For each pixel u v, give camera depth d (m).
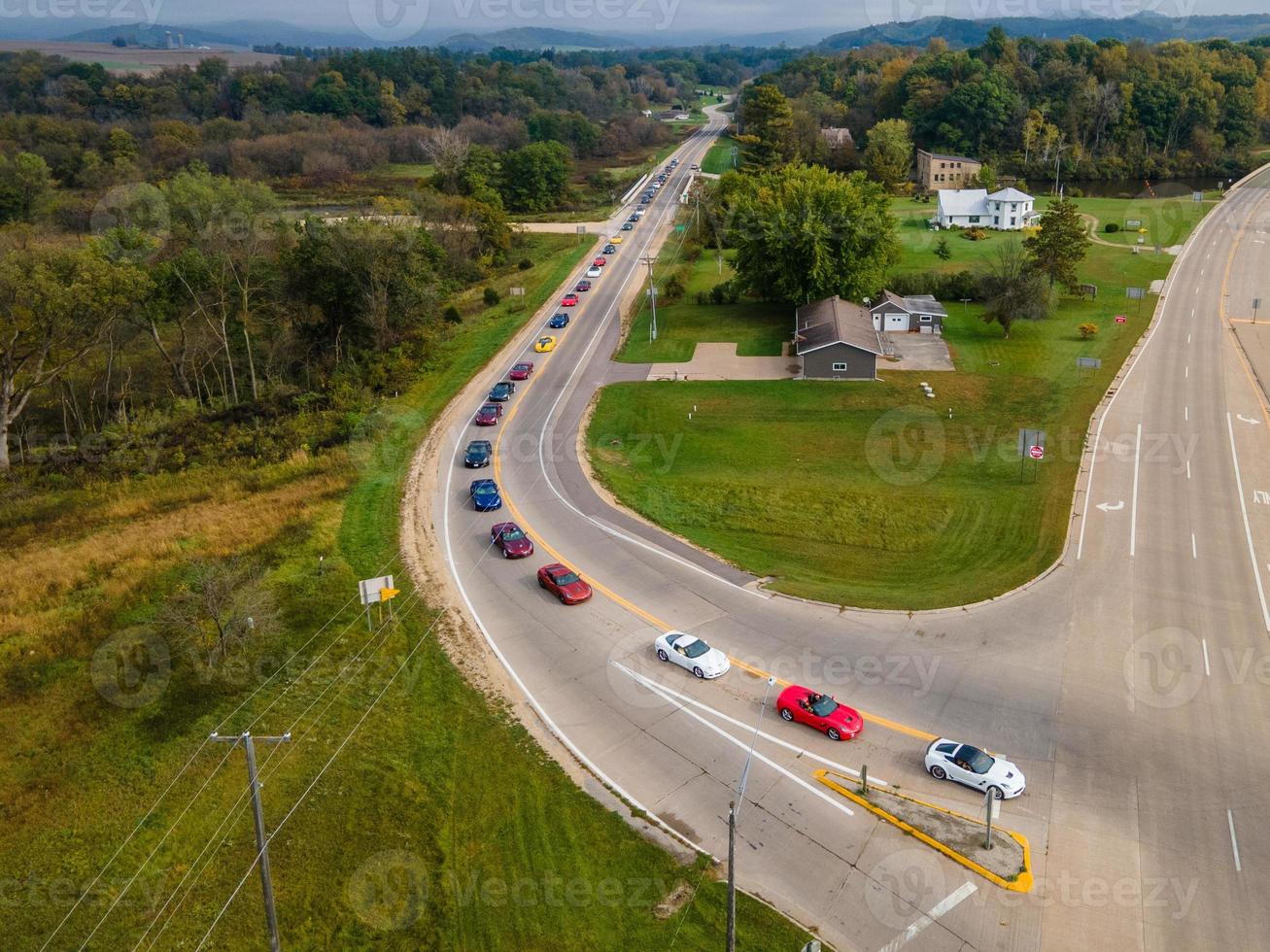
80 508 53.19
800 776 28.52
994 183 145.88
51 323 61.69
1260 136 188.12
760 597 39.50
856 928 23.06
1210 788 27.42
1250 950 22.03
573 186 170.00
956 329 81.69
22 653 36.34
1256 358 71.25
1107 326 81.25
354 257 79.38
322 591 40.12
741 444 57.31
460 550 44.12
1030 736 29.89
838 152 163.62
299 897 25.06
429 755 30.11
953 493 49.59
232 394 78.56
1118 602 38.38
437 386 69.81
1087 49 193.88
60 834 27.44
